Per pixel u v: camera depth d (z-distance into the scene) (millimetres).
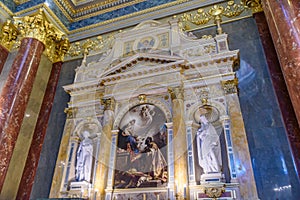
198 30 6230
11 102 5527
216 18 6164
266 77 4969
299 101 3568
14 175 5500
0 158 5023
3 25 6812
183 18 6586
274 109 4617
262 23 5562
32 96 6340
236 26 5906
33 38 6383
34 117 6305
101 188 4902
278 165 4141
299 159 4012
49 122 6320
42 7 6910
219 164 4516
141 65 5965
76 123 6016
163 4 7016
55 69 7113
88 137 5781
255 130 4555
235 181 4199
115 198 4766
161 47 6141
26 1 7277
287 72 3836
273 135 4406
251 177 4133
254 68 5168
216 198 4168
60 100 6590
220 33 5840
